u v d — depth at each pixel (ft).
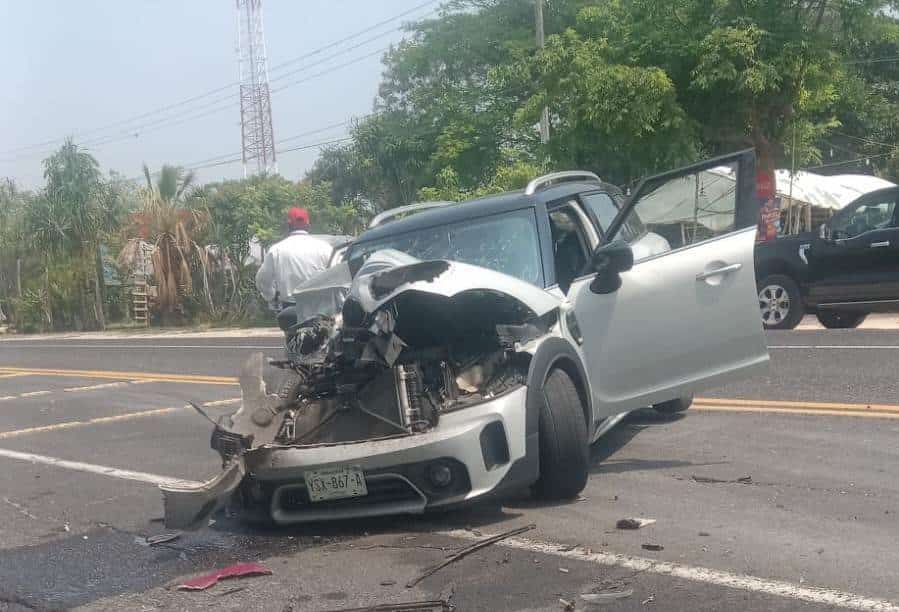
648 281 20.21
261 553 16.48
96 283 129.39
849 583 13.48
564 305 19.16
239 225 112.16
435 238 21.80
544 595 13.52
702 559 14.79
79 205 131.03
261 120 165.37
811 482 19.26
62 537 18.60
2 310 151.12
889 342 37.45
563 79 63.05
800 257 45.16
